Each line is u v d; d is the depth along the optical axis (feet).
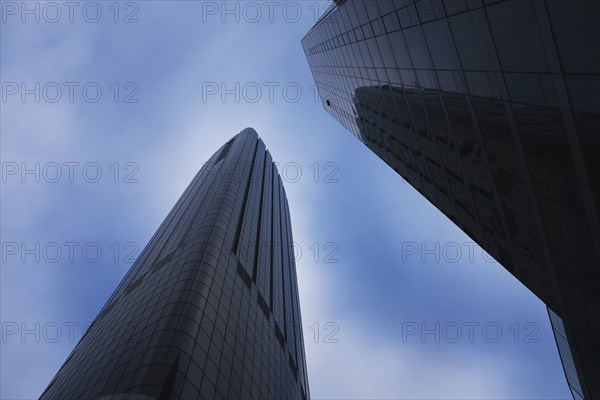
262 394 159.12
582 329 69.92
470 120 80.07
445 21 74.23
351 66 155.43
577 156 52.03
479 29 64.18
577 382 86.28
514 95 61.46
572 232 60.95
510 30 56.39
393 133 147.54
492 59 63.41
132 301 196.85
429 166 124.67
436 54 82.94
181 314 147.33
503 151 72.49
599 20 41.09
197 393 120.57
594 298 63.16
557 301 75.66
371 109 160.56
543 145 58.90
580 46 44.75
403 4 89.25
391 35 103.60
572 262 64.49
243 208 297.53
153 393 113.19
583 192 53.98
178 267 190.90
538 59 52.60
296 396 209.97
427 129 109.09
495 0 57.52
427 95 97.19
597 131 46.52
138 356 131.13
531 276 84.84
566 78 48.75
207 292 168.14
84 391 132.98
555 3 46.44
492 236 99.66
